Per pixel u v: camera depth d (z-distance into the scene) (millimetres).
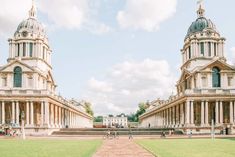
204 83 102938
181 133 93750
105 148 39469
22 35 112125
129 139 67250
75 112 149250
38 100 96875
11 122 94875
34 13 116875
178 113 109000
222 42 110500
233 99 95375
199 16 116062
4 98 97062
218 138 68500
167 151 34531
